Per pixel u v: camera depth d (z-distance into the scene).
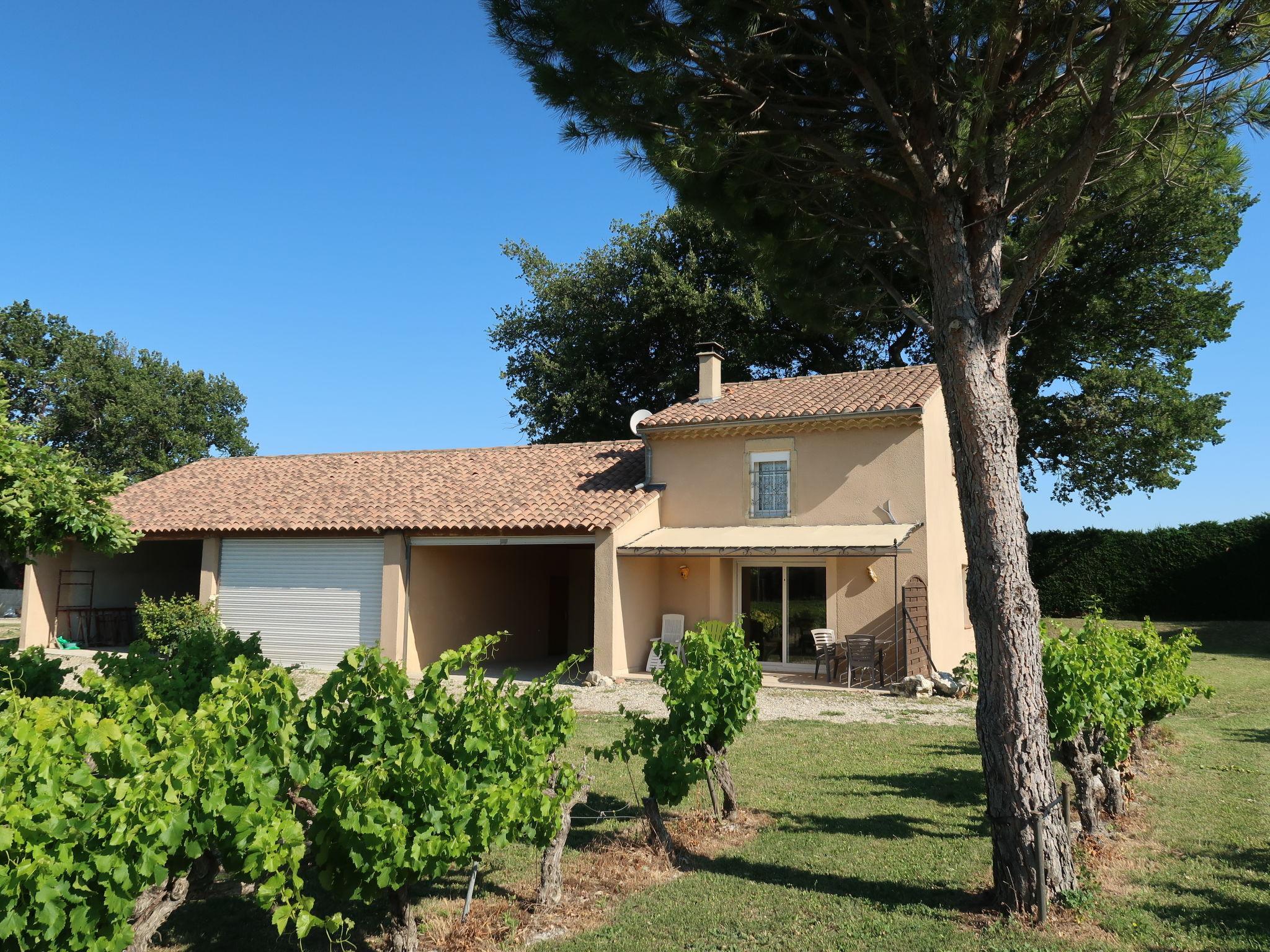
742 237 11.95
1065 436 39.41
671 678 10.68
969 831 10.57
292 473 32.47
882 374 27.80
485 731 7.22
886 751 15.13
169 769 5.44
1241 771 13.96
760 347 39.88
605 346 43.12
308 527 26.59
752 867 9.19
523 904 8.17
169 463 64.06
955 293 8.73
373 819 5.98
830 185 10.68
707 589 26.19
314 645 26.89
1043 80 9.79
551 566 33.69
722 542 23.92
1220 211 36.09
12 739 5.20
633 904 8.15
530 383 46.31
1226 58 8.62
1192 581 39.53
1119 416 37.41
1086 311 37.16
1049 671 10.15
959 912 7.96
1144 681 12.77
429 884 8.76
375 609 26.28
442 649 27.16
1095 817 10.26
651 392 44.12
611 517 24.05
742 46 9.34
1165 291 36.97
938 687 21.66
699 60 9.52
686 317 41.16
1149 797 12.31
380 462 32.56
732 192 11.05
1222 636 36.09
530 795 7.17
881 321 12.54
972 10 8.37
